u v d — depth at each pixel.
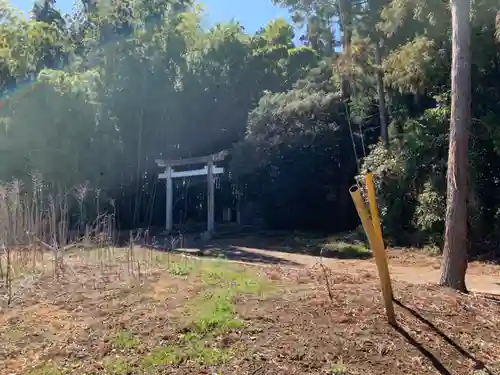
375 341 4.53
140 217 24.38
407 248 14.53
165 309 5.44
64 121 21.33
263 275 7.58
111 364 4.01
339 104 20.39
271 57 25.33
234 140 24.61
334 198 20.86
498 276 10.36
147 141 23.92
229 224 23.28
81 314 5.38
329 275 7.52
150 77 23.09
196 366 3.99
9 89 22.69
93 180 21.70
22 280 7.00
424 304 5.70
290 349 4.30
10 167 20.44
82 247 10.68
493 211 13.34
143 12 23.44
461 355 4.41
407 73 14.61
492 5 12.24
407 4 14.69
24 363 4.10
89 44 24.16
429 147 14.28
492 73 13.62
